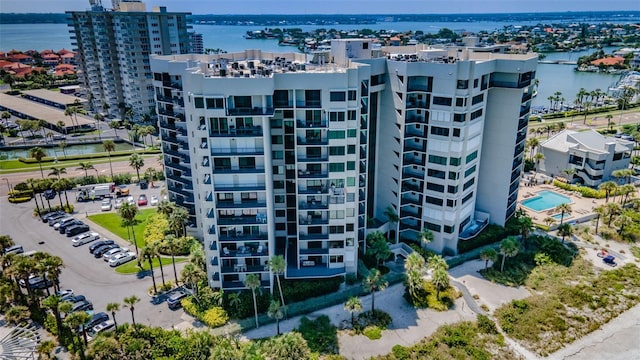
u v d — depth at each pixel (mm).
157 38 190375
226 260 78875
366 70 75188
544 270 88250
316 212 79750
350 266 83062
